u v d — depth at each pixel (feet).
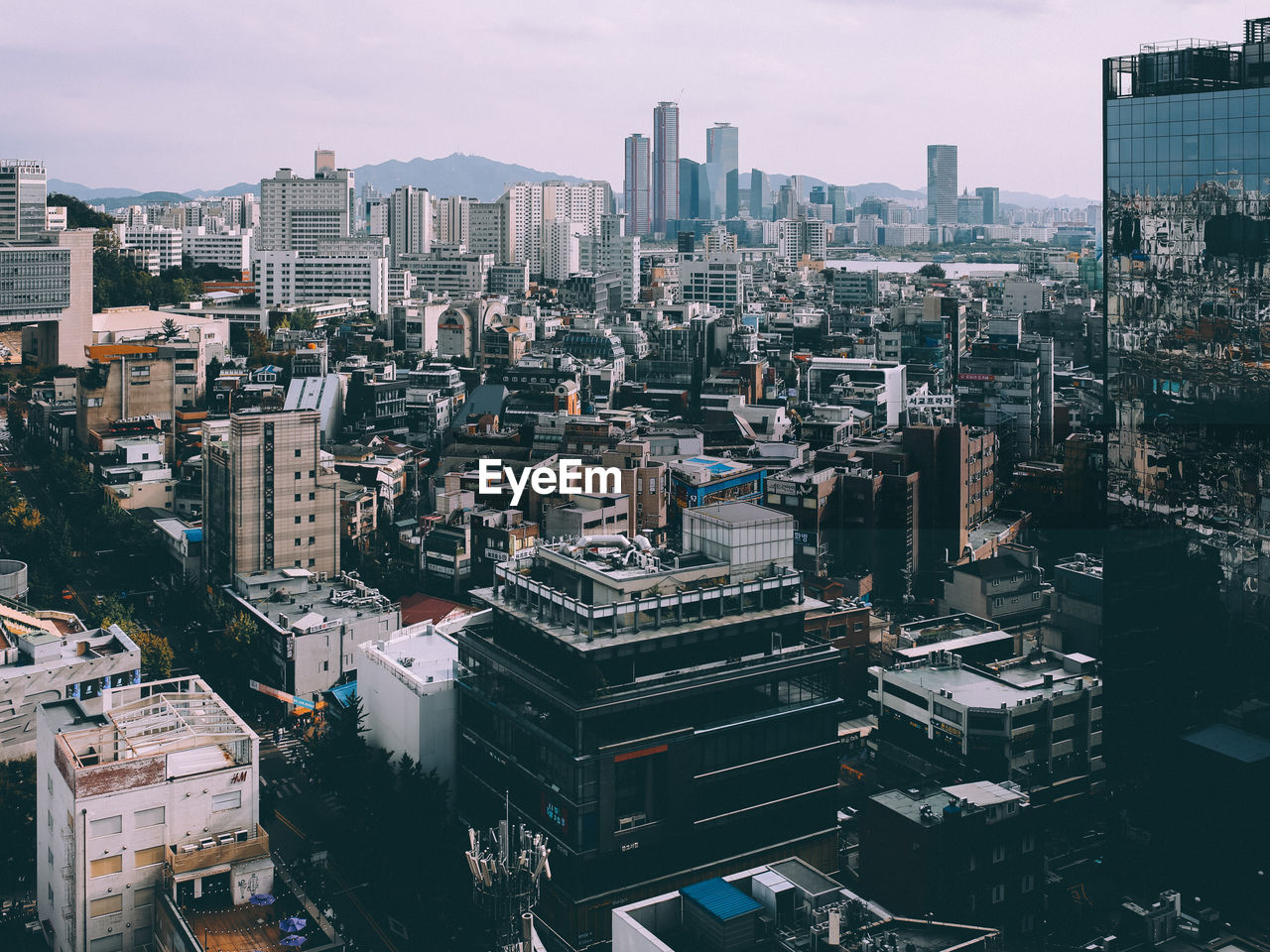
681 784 596.29
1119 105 643.86
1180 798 630.74
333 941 541.75
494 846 579.07
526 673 615.16
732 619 619.67
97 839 517.55
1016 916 605.73
